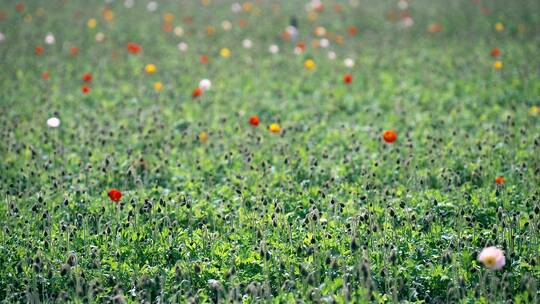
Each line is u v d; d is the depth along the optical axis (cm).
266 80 1841
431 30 2419
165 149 1284
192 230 969
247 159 1193
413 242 890
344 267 800
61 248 911
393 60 2047
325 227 952
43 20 2714
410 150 1246
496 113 1495
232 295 774
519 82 1705
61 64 2036
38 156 1259
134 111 1557
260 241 900
